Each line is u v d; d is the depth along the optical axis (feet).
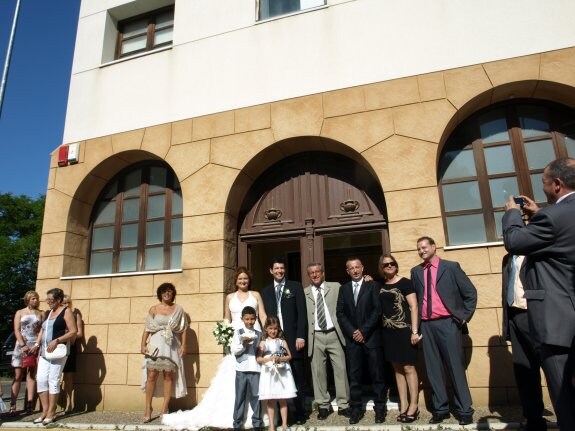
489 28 19.67
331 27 21.99
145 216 24.56
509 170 19.30
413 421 14.92
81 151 25.11
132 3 27.07
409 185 18.95
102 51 26.73
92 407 21.06
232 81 23.04
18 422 18.85
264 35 23.11
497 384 16.40
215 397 16.80
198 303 20.68
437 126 19.24
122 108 24.98
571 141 18.99
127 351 21.34
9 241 87.61
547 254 8.64
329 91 21.13
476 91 19.08
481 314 17.06
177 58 24.59
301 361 16.16
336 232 21.16
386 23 21.16
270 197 22.77
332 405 17.97
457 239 19.13
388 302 15.53
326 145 21.45
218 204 21.67
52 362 18.85
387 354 15.25
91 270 24.98
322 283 17.31
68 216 24.47
